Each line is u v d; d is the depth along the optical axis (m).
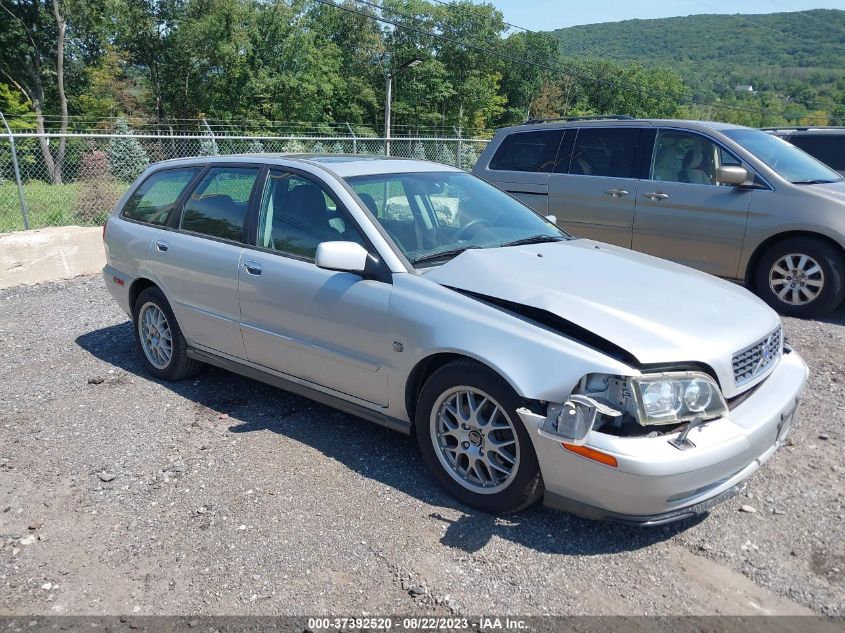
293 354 4.12
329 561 3.02
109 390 5.03
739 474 3.05
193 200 4.87
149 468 3.86
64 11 36.28
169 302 4.89
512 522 3.29
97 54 40.88
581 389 2.94
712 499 2.96
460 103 52.94
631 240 7.70
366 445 4.10
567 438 2.82
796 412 3.46
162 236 4.93
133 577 2.96
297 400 4.80
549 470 3.02
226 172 4.73
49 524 3.36
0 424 4.47
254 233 4.34
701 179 7.23
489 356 3.14
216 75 40.16
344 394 3.96
